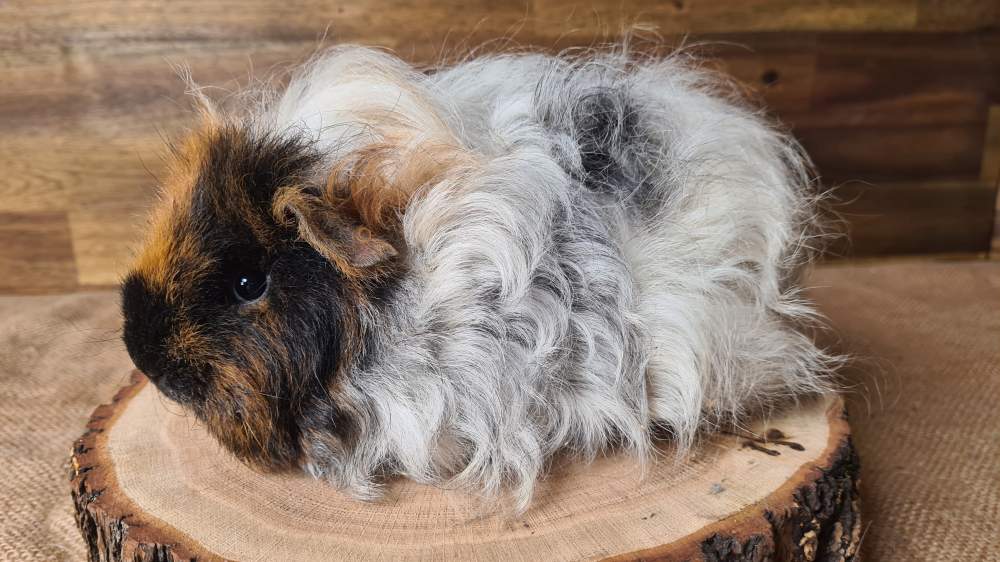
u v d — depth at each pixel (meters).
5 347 0.60
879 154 0.72
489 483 0.34
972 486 0.44
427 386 0.33
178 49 0.64
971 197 0.75
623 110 0.38
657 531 0.31
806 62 0.68
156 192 0.37
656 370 0.35
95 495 0.33
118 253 0.71
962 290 0.68
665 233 0.35
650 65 0.43
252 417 0.33
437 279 0.33
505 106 0.38
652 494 0.33
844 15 0.67
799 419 0.38
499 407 0.33
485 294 0.33
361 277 0.32
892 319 0.62
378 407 0.33
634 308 0.34
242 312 0.32
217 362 0.32
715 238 0.36
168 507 0.33
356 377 0.33
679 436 0.35
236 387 0.32
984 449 0.47
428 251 0.33
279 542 0.31
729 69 0.67
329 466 0.34
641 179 0.36
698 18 0.65
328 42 0.63
